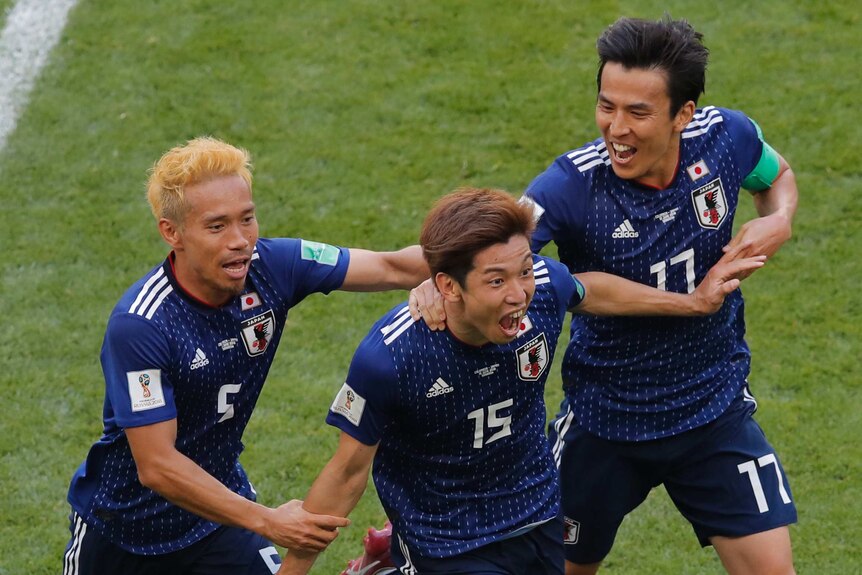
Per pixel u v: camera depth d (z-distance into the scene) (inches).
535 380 565.9
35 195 1152.2
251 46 1354.6
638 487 675.4
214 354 572.4
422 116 1262.3
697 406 645.9
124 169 1186.0
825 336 994.7
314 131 1240.8
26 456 867.4
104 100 1273.4
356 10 1408.7
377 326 548.7
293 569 586.6
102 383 943.0
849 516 812.6
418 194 1161.4
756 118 1258.0
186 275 563.8
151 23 1385.3
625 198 609.3
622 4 1422.2
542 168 1192.8
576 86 1298.0
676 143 603.8
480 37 1370.6
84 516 621.0
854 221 1122.7
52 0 1416.1
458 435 561.9
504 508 584.7
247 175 555.8
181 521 616.7
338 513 567.8
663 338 633.6
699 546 796.6
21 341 982.4
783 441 882.1
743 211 1156.5
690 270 622.2
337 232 1112.8
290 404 925.8
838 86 1301.7
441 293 526.9
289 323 1014.4
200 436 591.5
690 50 571.8
